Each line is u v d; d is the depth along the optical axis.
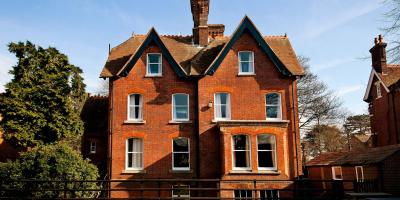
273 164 23.09
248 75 24.88
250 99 24.58
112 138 24.33
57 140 26.47
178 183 23.59
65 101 26.78
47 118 26.34
